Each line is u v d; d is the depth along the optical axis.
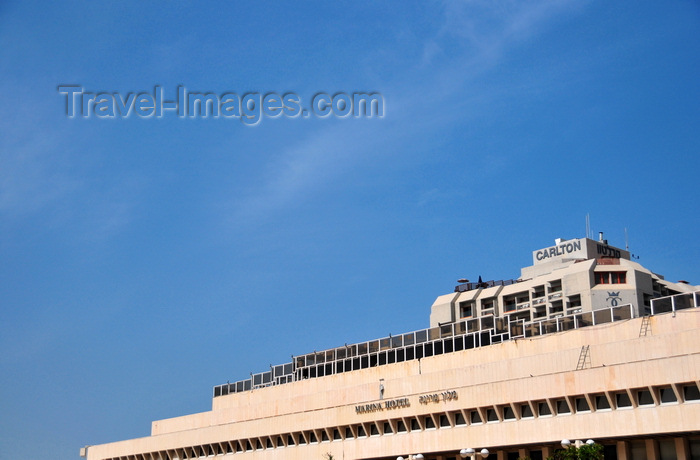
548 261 173.38
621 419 82.38
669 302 90.75
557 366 93.75
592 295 154.12
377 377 119.25
